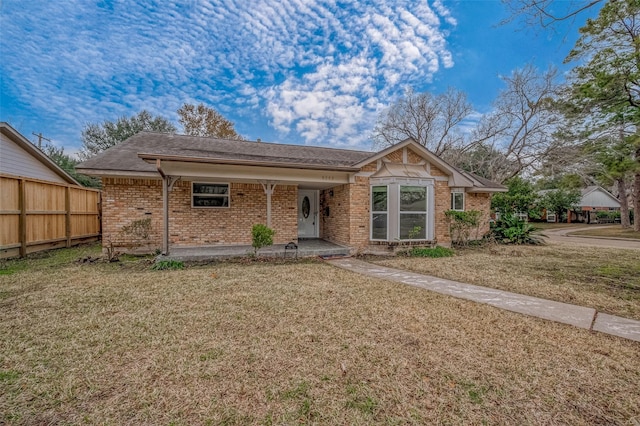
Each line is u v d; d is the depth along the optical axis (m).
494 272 7.45
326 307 4.65
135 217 9.88
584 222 33.12
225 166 8.59
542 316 4.39
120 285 5.86
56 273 6.86
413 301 5.02
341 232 10.99
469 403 2.41
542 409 2.35
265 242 8.77
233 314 4.30
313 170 9.55
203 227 10.44
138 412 2.27
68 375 2.74
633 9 9.06
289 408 2.33
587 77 14.64
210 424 2.16
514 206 14.77
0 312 4.33
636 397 2.50
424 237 10.58
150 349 3.24
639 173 17.39
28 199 9.17
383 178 10.33
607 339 3.62
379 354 3.17
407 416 2.26
